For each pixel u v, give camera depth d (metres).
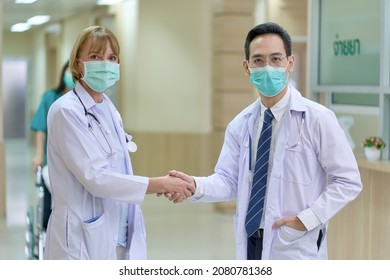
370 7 5.39
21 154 19.31
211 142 11.14
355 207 5.28
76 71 3.17
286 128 3.16
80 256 3.09
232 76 10.02
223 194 3.40
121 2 12.73
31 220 6.36
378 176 5.00
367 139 5.10
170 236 8.02
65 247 3.10
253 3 10.00
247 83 10.03
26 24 19.31
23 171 14.97
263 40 3.12
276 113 3.19
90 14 14.57
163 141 11.86
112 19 13.50
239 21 9.97
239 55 10.01
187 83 11.69
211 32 11.38
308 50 6.08
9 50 22.84
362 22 5.48
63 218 3.11
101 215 3.14
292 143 3.14
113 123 3.26
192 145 11.74
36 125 6.14
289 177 3.14
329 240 5.65
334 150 3.12
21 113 24.03
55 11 15.19
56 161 3.13
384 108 5.11
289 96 3.20
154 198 11.35
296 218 3.10
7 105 23.95
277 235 3.14
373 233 5.06
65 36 17.58
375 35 5.34
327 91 5.83
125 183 3.09
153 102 11.91
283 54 3.12
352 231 5.32
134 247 3.25
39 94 21.59
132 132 12.12
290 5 10.83
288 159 3.15
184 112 11.76
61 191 3.12
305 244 3.15
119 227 3.27
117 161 3.21
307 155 3.13
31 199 10.91
